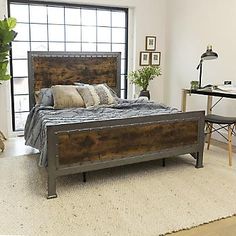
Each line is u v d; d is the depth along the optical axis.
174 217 2.48
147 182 3.18
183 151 3.49
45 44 5.12
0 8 4.61
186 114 3.44
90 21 5.40
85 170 2.97
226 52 4.69
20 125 5.16
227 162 3.81
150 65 5.90
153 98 6.07
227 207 2.66
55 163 2.81
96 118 3.46
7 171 3.46
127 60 5.81
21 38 4.92
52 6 5.06
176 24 5.66
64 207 2.63
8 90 4.88
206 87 4.63
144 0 5.64
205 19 5.02
